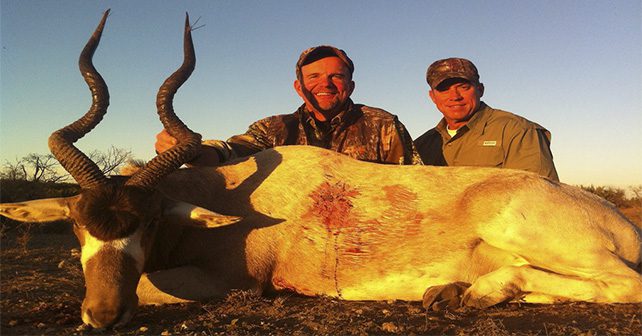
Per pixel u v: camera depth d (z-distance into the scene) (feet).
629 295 3.55
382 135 5.63
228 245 3.81
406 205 3.89
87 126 3.64
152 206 3.26
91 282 2.99
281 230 3.87
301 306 3.57
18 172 13.97
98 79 3.78
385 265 3.81
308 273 3.86
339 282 3.84
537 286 3.57
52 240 7.93
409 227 3.84
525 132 5.60
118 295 2.97
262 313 3.34
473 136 5.84
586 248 3.67
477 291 3.51
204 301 3.64
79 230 3.18
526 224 3.68
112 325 2.96
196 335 2.84
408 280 3.79
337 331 2.94
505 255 3.85
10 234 8.41
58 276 4.68
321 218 3.89
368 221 3.86
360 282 3.83
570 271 3.70
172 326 3.05
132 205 3.14
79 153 3.36
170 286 3.58
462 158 5.89
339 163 4.15
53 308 3.45
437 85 5.89
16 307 3.50
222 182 4.04
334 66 5.62
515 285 3.54
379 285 3.81
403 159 5.62
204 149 4.42
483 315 3.33
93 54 3.90
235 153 5.15
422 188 3.97
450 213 3.85
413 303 3.73
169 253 3.81
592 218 3.79
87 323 2.94
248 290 3.64
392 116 5.74
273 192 3.98
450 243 3.82
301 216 3.90
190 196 3.89
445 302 3.48
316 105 5.65
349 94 5.78
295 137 5.66
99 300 2.95
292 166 4.11
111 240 3.05
